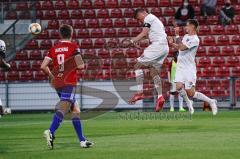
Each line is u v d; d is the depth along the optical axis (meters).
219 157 25.27
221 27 78.94
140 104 64.00
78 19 81.00
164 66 70.25
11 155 26.92
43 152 27.83
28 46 77.00
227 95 67.69
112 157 25.70
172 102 63.12
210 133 35.66
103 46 77.06
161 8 81.75
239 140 31.72
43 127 43.75
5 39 74.06
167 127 40.38
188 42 45.88
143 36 42.50
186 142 30.92
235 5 81.75
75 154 26.86
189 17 77.81
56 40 78.62
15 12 79.44
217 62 75.12
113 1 82.56
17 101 65.00
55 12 81.38
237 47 76.81
